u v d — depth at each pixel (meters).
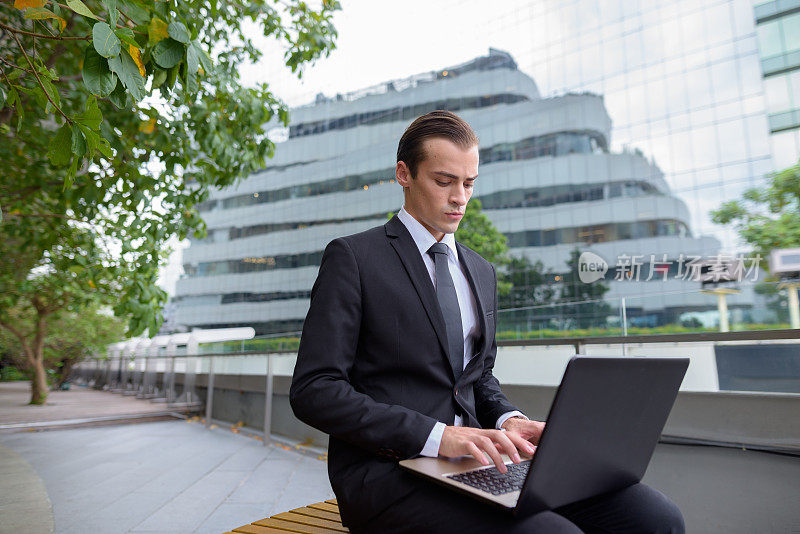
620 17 25.45
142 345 15.64
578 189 25.66
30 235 4.25
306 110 38.03
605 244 24.66
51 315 13.85
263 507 3.19
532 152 27.14
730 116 22.47
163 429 7.23
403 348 1.15
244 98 3.86
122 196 3.53
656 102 24.27
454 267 1.34
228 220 41.66
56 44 2.75
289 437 5.85
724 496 1.90
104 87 1.29
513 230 27.08
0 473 4.28
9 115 2.86
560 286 25.38
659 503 1.04
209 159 3.92
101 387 20.17
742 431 1.87
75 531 2.71
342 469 1.14
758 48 22.05
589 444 0.88
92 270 3.91
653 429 1.01
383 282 1.18
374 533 1.03
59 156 1.43
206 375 8.71
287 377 6.06
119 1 1.54
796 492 1.71
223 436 6.33
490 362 1.41
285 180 38.50
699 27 23.45
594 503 1.08
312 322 1.15
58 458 5.04
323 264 1.22
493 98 28.89
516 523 0.85
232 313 40.19
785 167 21.09
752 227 20.95
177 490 3.63
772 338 1.75
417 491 0.98
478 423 1.24
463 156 1.20
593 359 0.82
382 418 1.03
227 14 3.76
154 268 3.70
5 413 9.80
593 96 25.91
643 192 24.17
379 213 33.38
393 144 33.12
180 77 1.60
